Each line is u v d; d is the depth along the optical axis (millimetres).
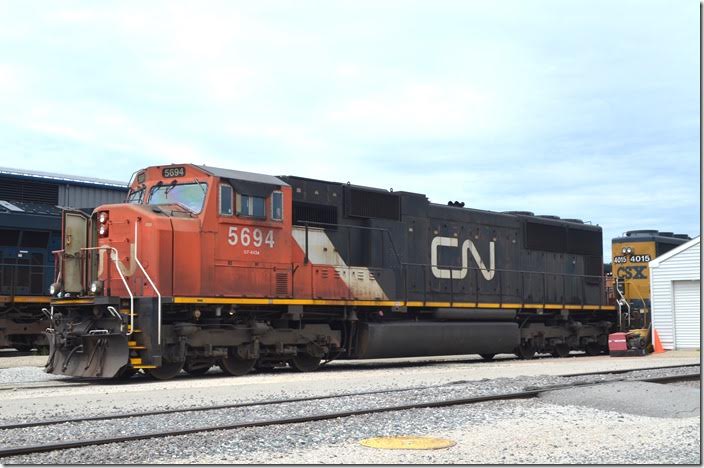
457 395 12172
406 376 15719
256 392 12562
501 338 22078
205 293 15422
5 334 22172
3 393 12492
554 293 24844
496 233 23281
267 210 16672
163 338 14859
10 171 26172
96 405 10961
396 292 19797
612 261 29797
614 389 12336
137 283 14938
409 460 7320
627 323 27312
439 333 20281
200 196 15750
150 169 16578
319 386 13484
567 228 25953
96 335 14617
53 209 24750
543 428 9297
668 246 29516
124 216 15258
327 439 8328
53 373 15219
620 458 7582
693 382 14625
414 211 20719
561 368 18016
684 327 26000
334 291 17984
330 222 18516
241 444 7977
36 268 22797
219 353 15789
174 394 12211
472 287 22125
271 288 16609
